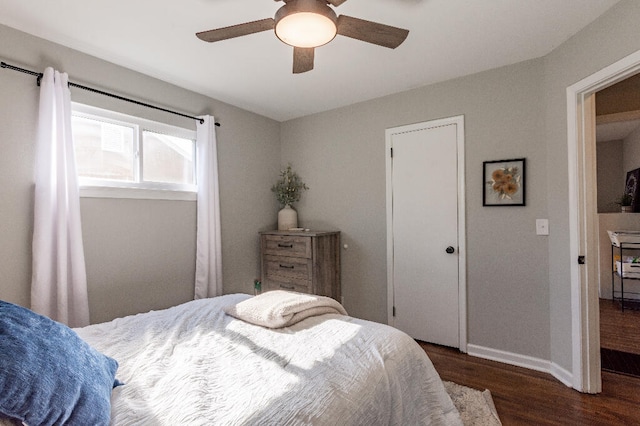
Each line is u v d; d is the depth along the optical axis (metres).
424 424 1.33
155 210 2.65
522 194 2.50
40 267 1.97
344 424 0.96
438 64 2.53
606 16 1.86
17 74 1.96
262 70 2.58
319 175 3.62
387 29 1.54
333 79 2.79
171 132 2.80
